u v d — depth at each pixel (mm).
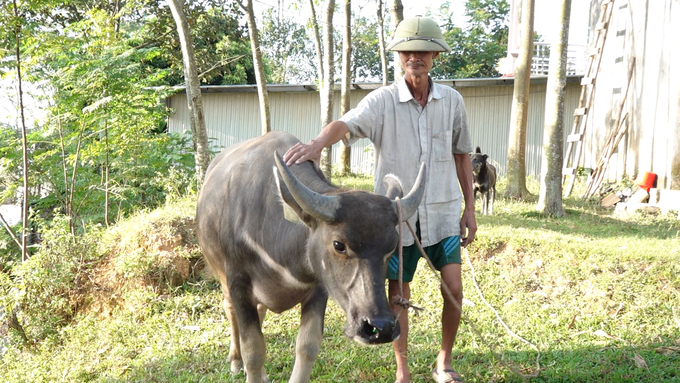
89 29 11008
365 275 2922
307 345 3682
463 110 4254
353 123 4008
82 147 12227
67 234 7980
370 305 2846
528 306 6188
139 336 5973
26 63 9633
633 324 5668
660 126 12594
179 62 23266
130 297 6844
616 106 14500
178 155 13836
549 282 6703
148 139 12914
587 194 13766
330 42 12766
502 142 20172
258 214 3762
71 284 7516
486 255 7457
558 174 11094
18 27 9273
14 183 11539
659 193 12117
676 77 12055
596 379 4531
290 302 3865
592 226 9867
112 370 5297
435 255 4250
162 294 6996
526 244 7422
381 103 4109
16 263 9281
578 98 19234
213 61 25516
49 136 12125
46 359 6129
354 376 4633
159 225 7832
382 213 3025
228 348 5418
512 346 5223
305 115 21109
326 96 12883
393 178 3480
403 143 4113
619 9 14477
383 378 4586
